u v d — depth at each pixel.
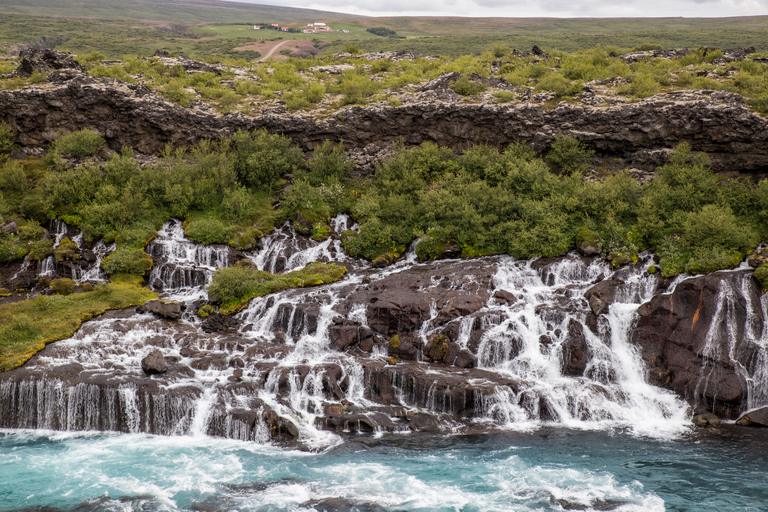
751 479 23.66
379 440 27.62
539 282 40.03
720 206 39.66
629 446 26.75
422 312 35.88
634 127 47.34
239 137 52.94
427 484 23.81
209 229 45.91
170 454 26.52
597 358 32.88
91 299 39.16
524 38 159.88
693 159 44.25
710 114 44.25
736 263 34.22
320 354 34.19
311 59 82.19
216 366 32.00
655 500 22.36
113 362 31.94
